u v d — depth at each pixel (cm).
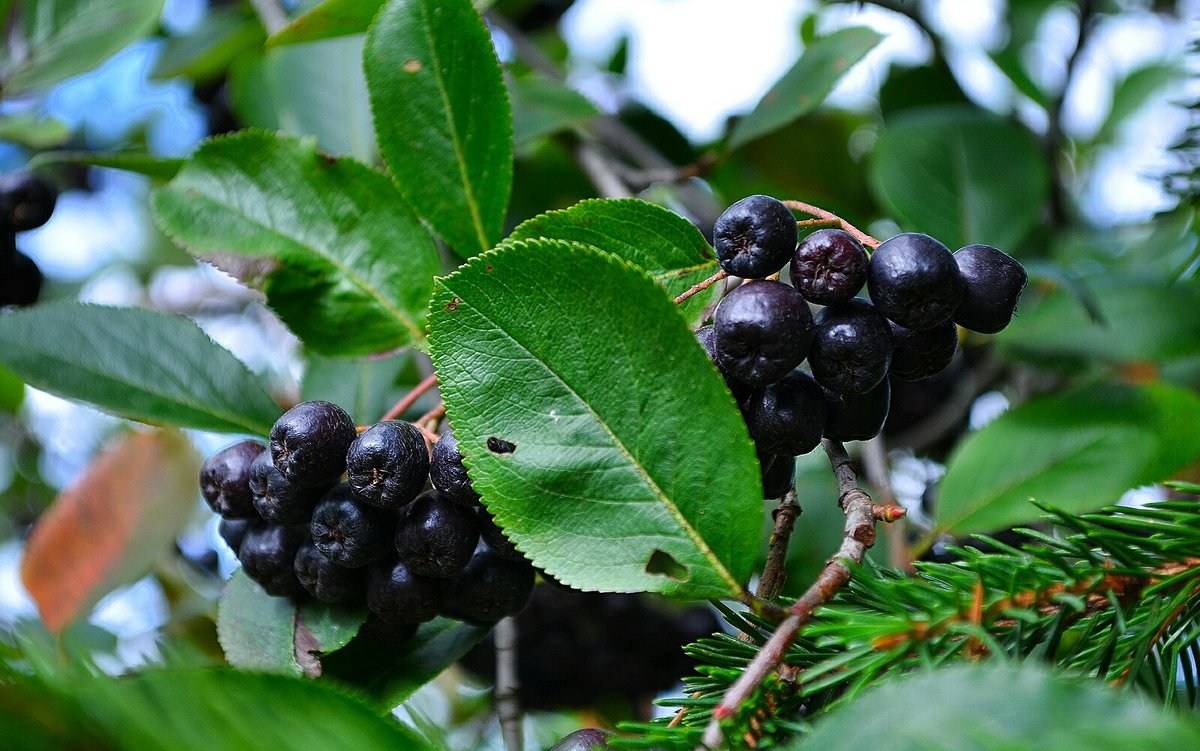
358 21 42
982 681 31
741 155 69
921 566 35
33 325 41
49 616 46
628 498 35
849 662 34
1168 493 52
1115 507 35
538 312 35
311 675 38
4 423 72
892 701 31
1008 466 45
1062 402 45
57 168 70
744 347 35
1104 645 35
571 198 65
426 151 41
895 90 64
